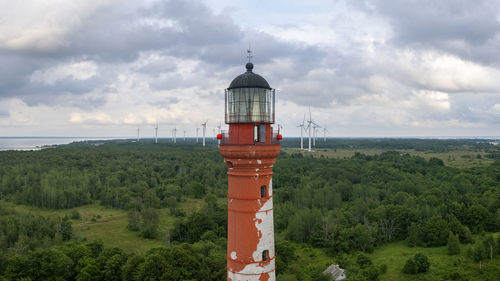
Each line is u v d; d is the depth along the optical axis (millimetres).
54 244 76438
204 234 77562
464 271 61531
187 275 48094
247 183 22719
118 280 51562
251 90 22672
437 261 67438
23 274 48375
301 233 82438
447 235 77188
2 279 47500
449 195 101188
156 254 49188
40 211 111562
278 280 51156
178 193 125312
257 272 22859
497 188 104938
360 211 91500
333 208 97625
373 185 115562
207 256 59656
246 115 22516
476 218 84375
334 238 77312
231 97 23188
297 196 105250
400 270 64312
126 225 96125
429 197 95750
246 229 22734
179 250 51219
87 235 87375
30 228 80438
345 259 67312
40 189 118125
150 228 85812
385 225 84500
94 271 51250
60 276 50719
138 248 77250
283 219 91375
